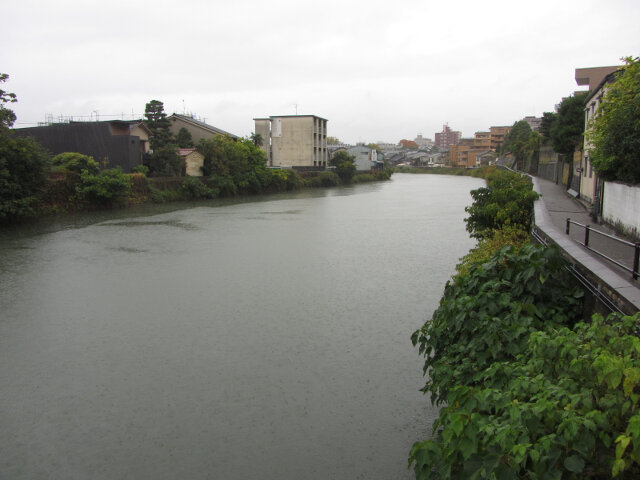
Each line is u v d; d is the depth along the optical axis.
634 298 4.45
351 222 25.06
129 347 8.55
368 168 83.12
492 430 3.07
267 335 9.06
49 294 11.73
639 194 10.08
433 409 6.52
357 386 7.14
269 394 6.93
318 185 56.69
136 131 39.12
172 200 35.78
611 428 2.93
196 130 50.66
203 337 8.98
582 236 9.93
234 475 5.29
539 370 3.63
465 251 17.06
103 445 5.80
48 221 24.75
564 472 2.88
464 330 5.21
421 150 144.00
